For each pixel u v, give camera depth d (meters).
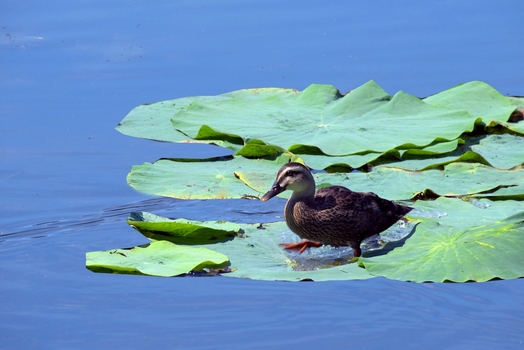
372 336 10.66
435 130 17.28
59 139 18.20
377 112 18.47
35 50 22.80
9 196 15.58
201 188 15.47
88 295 11.93
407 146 16.64
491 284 11.81
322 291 11.83
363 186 15.45
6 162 17.06
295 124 18.09
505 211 13.99
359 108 18.66
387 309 11.30
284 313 11.27
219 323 11.07
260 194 15.27
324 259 13.22
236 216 14.86
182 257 12.65
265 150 16.80
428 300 11.46
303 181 13.72
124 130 18.52
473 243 12.45
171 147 17.91
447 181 15.45
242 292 11.85
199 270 12.41
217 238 13.71
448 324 10.88
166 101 19.97
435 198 14.92
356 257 13.16
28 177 16.41
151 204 15.27
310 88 19.75
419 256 12.42
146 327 11.02
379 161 16.73
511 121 18.41
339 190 13.98
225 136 17.67
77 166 16.95
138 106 19.78
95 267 12.56
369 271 12.09
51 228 14.29
